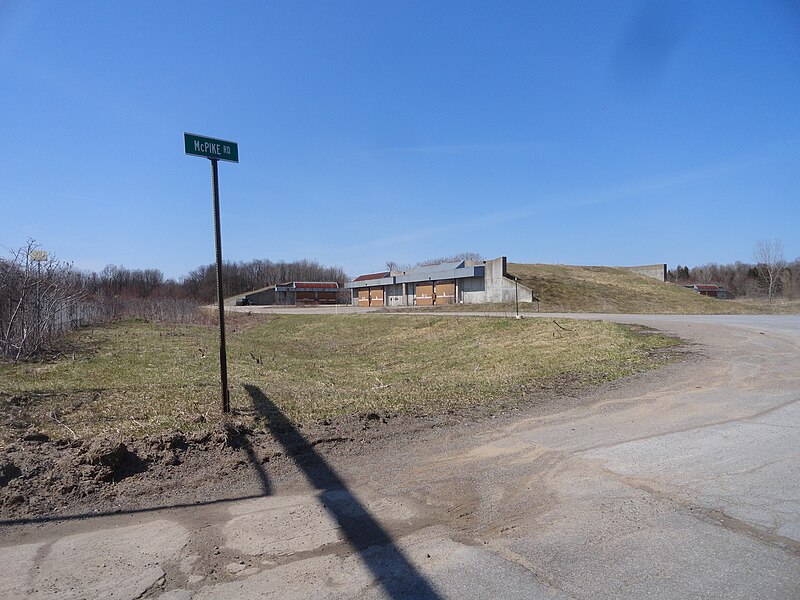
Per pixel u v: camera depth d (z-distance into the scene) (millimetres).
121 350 15273
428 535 3469
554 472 4621
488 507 3914
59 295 16969
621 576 2918
